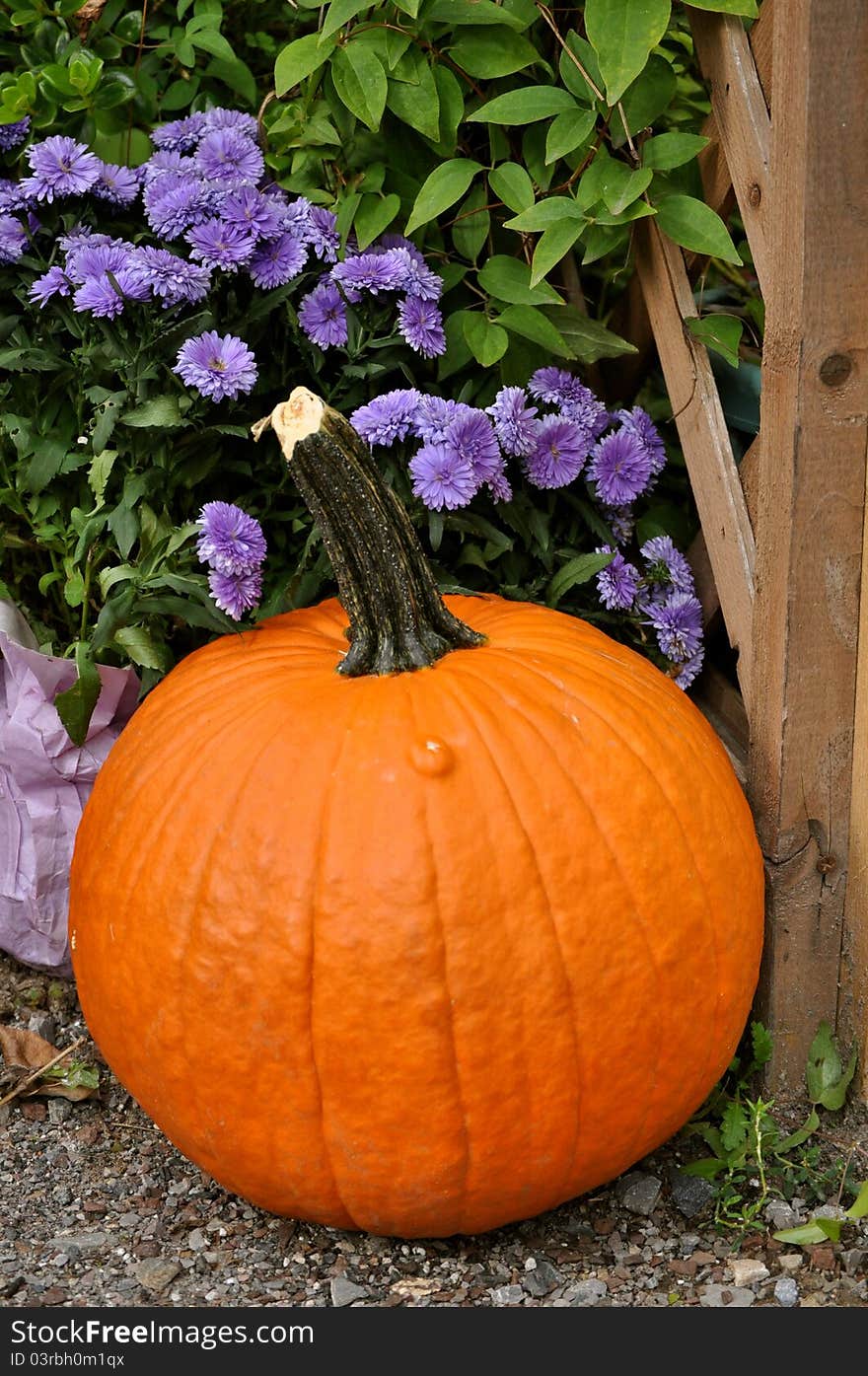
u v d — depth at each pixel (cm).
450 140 145
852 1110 139
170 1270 129
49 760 142
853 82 126
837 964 138
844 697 135
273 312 145
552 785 123
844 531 132
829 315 129
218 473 145
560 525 150
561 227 139
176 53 153
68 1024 146
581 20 146
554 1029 123
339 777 123
